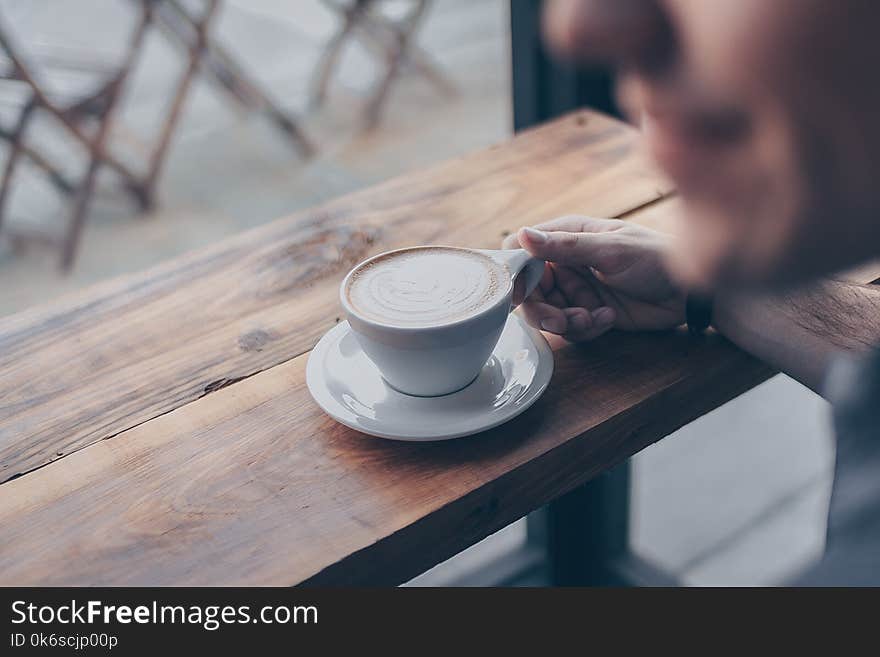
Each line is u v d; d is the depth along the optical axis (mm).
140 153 3209
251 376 812
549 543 1557
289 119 3098
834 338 784
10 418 777
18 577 626
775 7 349
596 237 810
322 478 692
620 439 756
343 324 838
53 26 3607
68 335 878
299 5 3107
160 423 761
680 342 834
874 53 345
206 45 2838
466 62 3785
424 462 701
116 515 672
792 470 1833
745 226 427
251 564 624
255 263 976
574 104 1453
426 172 1146
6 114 2916
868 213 397
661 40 390
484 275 743
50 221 2904
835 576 470
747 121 393
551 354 782
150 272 970
